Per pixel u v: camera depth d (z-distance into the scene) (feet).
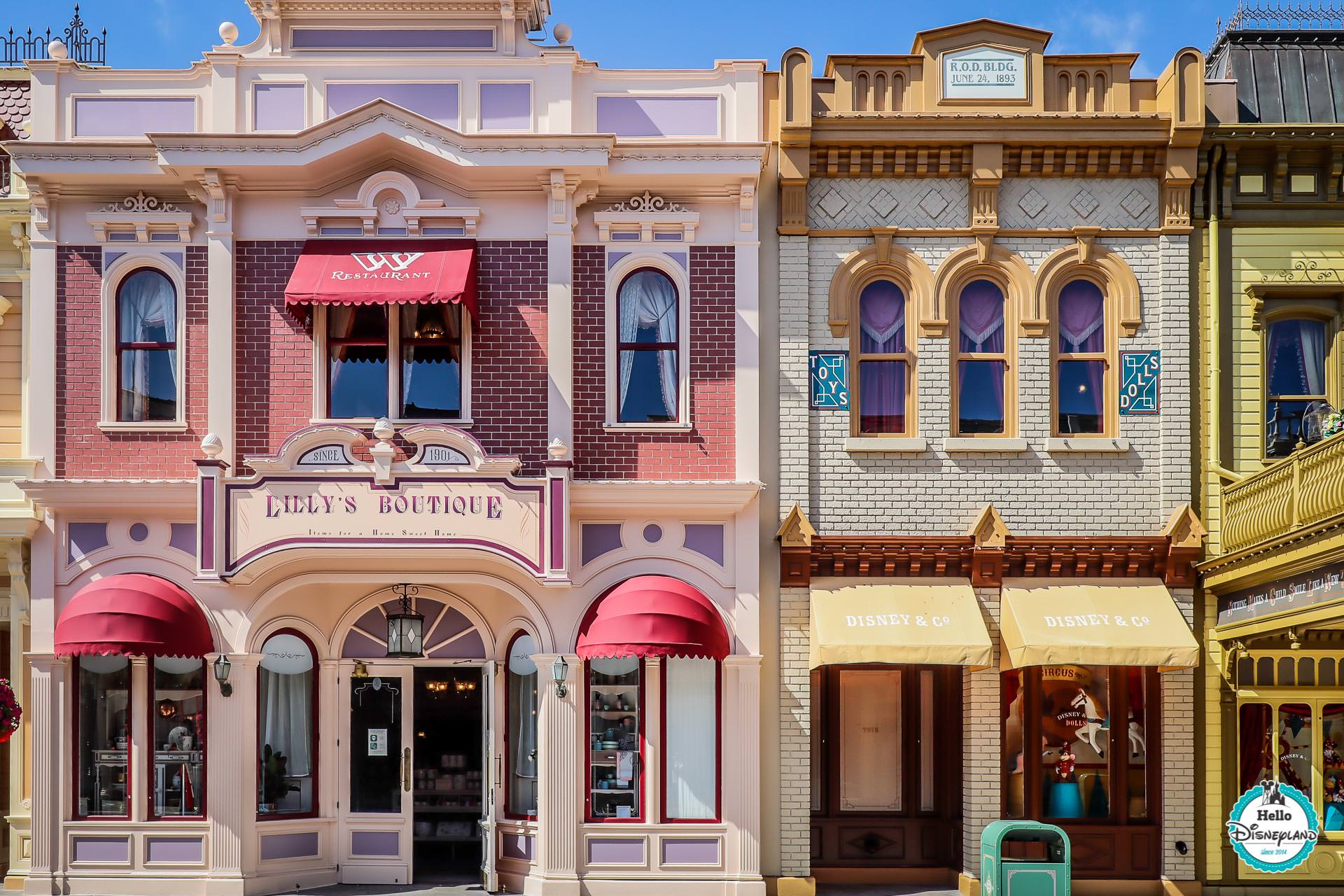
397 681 54.19
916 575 51.39
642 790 50.70
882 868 53.62
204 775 50.80
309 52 53.78
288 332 51.75
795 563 51.08
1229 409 52.08
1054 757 52.03
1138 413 52.01
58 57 52.80
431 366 52.13
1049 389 52.03
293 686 53.16
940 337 52.08
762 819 50.90
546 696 50.24
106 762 51.24
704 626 48.62
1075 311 52.85
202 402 51.70
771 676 51.19
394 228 52.03
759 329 51.96
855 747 54.80
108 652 47.85
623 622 48.19
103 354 51.83
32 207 52.06
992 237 52.08
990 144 51.80
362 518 48.44
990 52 52.95
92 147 51.29
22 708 52.19
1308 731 51.55
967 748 50.93
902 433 52.49
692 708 51.21
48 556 51.24
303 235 52.03
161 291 52.60
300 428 51.42
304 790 53.06
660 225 51.93
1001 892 45.24
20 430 53.06
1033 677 51.65
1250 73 56.03
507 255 51.80
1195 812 50.85
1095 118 51.55
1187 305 52.13
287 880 51.60
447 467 48.88
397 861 53.16
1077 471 51.83
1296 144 51.60
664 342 52.16
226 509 48.67
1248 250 52.44
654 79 52.85
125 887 50.08
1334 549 40.37
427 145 50.62
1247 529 48.29
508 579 50.90
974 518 51.65
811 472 51.83
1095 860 51.11
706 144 51.01
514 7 53.21
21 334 53.36
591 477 51.31
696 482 50.19
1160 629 49.26
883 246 52.08
